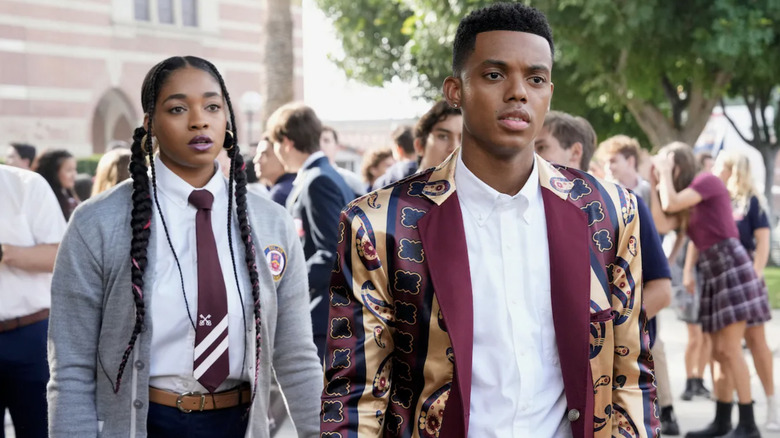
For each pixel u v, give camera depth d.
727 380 5.80
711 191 5.68
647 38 14.61
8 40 19.86
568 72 18.39
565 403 1.91
